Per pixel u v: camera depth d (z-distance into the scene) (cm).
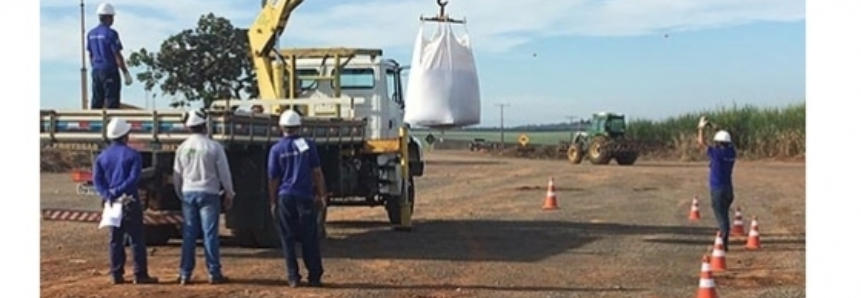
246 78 3038
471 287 1134
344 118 1664
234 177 1372
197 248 1438
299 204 1115
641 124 6228
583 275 1233
